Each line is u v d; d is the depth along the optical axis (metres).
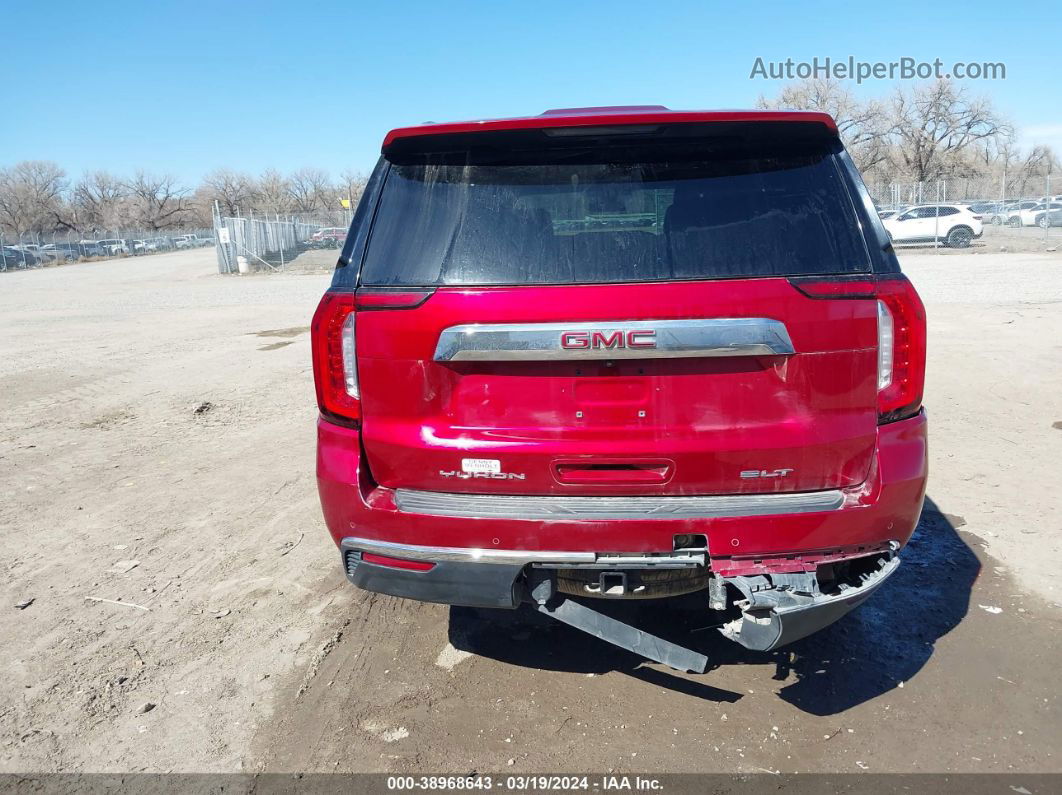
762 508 2.60
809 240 2.61
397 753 2.79
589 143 2.72
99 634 3.69
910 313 2.63
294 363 11.02
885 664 3.23
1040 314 12.16
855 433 2.63
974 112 57.97
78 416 8.23
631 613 3.68
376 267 2.74
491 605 2.78
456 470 2.72
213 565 4.43
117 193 113.38
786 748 2.75
